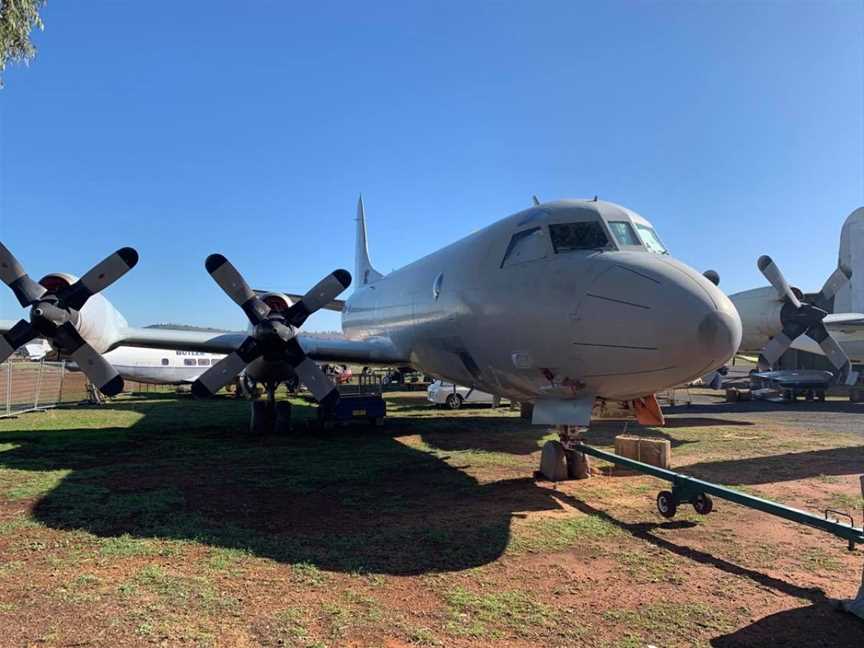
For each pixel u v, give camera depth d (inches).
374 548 238.4
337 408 608.7
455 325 408.5
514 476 382.0
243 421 683.4
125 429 610.2
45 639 158.9
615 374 281.7
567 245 326.0
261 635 163.2
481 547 241.1
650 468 306.3
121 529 260.1
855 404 962.7
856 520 281.7
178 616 173.9
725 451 482.6
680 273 277.1
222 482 359.3
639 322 266.8
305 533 257.6
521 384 354.3
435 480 369.4
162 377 1111.0
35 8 413.4
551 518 284.5
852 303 1012.5
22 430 598.5
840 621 176.6
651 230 349.1
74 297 396.2
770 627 172.7
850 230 1020.5
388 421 690.2
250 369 507.2
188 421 683.4
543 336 313.7
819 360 1231.5
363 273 1079.6
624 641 163.6
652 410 371.6
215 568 213.8
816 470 404.5
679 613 181.6
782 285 812.0
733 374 1800.0
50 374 1040.2
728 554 235.1
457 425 652.7
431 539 250.7
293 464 419.5
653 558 230.5
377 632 166.4
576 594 195.5
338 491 339.0
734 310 267.3
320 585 199.6
